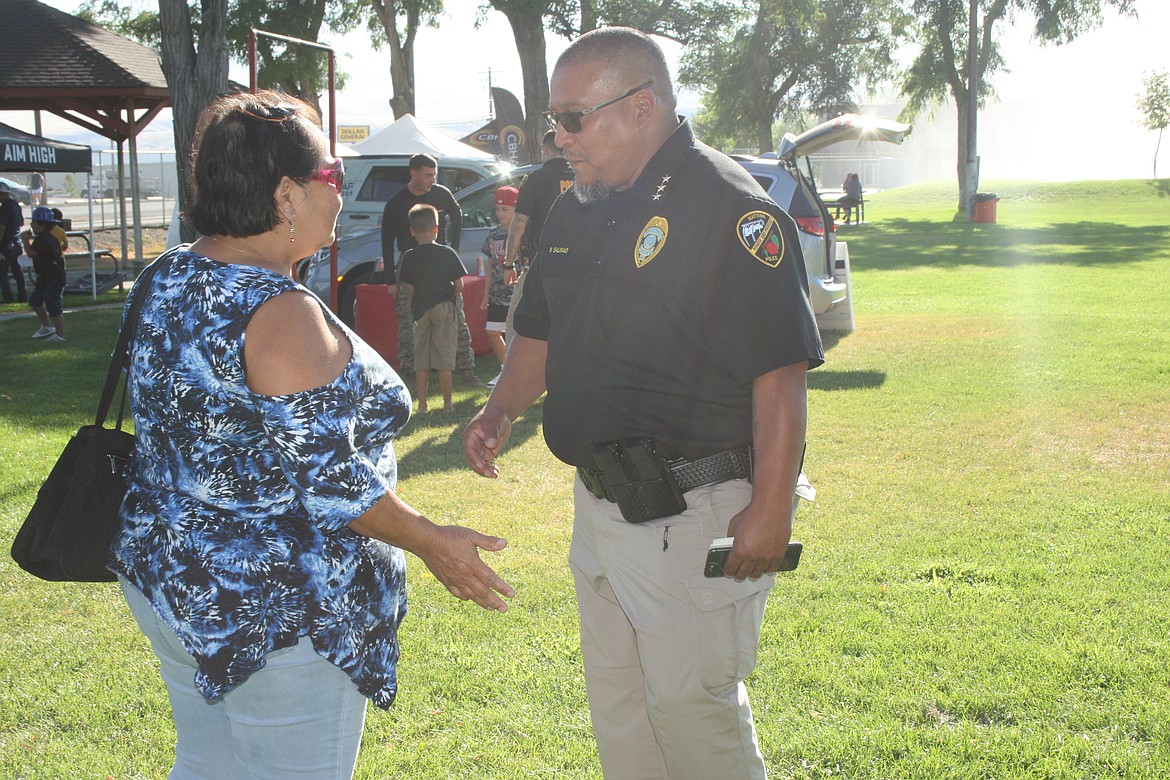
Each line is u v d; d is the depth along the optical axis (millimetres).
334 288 9188
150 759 3045
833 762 2928
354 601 1912
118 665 3646
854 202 33688
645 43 2297
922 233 27719
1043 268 17422
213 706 1965
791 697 3293
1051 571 4273
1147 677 3326
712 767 2342
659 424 2232
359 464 1782
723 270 2119
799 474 2307
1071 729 3051
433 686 3436
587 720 3217
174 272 1822
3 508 5395
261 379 1739
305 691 1882
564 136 2301
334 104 8586
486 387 8375
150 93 18078
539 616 3986
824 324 10680
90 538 1892
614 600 2467
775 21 39438
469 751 3061
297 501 1854
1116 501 5188
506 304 8133
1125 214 34531
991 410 7184
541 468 6117
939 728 3084
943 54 37594
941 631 3732
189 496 1831
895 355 9375
